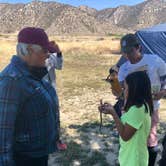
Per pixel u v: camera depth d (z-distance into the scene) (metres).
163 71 5.30
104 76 20.22
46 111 3.16
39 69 3.17
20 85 2.99
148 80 3.94
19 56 3.11
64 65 26.81
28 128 3.08
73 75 20.73
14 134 3.06
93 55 37.09
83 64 27.80
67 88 16.25
